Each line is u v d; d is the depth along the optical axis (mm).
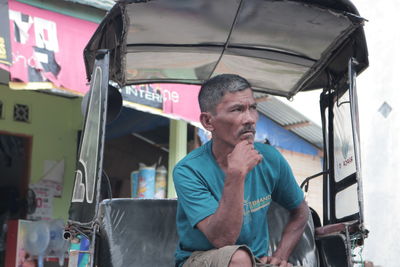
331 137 4258
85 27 6219
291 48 4117
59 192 9242
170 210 3846
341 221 3973
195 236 3229
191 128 8516
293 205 3594
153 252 3686
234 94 3193
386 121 9531
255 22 3854
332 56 4109
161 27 3826
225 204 2953
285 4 3645
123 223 3695
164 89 6809
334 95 4246
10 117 8797
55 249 8414
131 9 3572
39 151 9086
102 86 3395
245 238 3260
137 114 8539
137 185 7750
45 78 5613
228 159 3010
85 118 3525
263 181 3404
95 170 3260
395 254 9031
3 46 5395
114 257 3588
